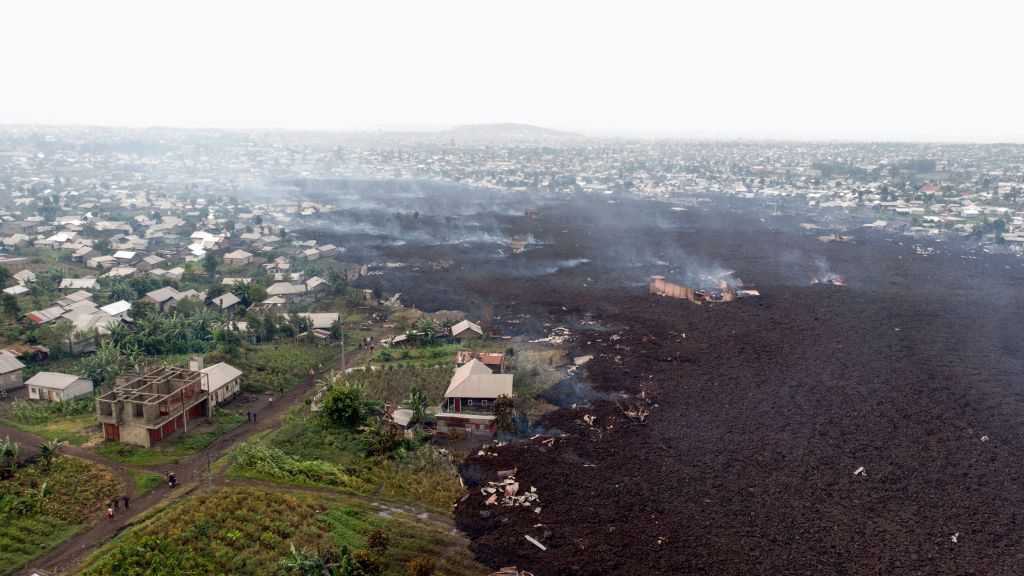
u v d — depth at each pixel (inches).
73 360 3585.1
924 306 4948.3
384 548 2011.6
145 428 2640.3
